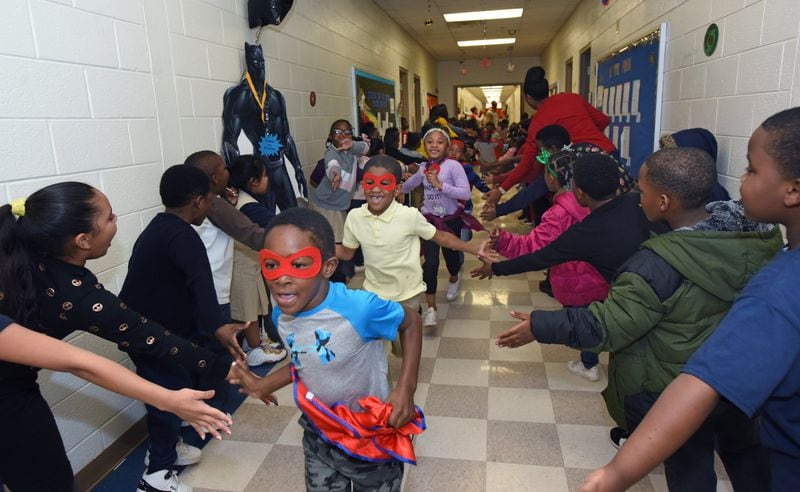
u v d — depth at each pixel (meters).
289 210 1.25
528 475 2.06
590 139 3.77
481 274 2.25
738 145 2.63
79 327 1.45
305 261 1.20
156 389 1.21
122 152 2.35
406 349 1.39
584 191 1.94
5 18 1.77
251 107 3.37
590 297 2.39
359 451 1.33
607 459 2.14
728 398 0.78
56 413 2.01
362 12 6.55
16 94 1.81
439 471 2.10
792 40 2.14
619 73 4.89
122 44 2.35
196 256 1.93
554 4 7.75
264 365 3.10
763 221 0.92
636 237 1.86
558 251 1.99
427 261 3.39
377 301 1.31
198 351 1.67
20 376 1.33
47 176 1.94
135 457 2.30
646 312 1.36
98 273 2.22
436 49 12.19
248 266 2.96
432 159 3.62
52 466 1.43
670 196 1.40
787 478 0.90
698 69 3.13
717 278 1.28
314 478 1.48
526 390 2.70
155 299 1.95
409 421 1.35
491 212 3.04
